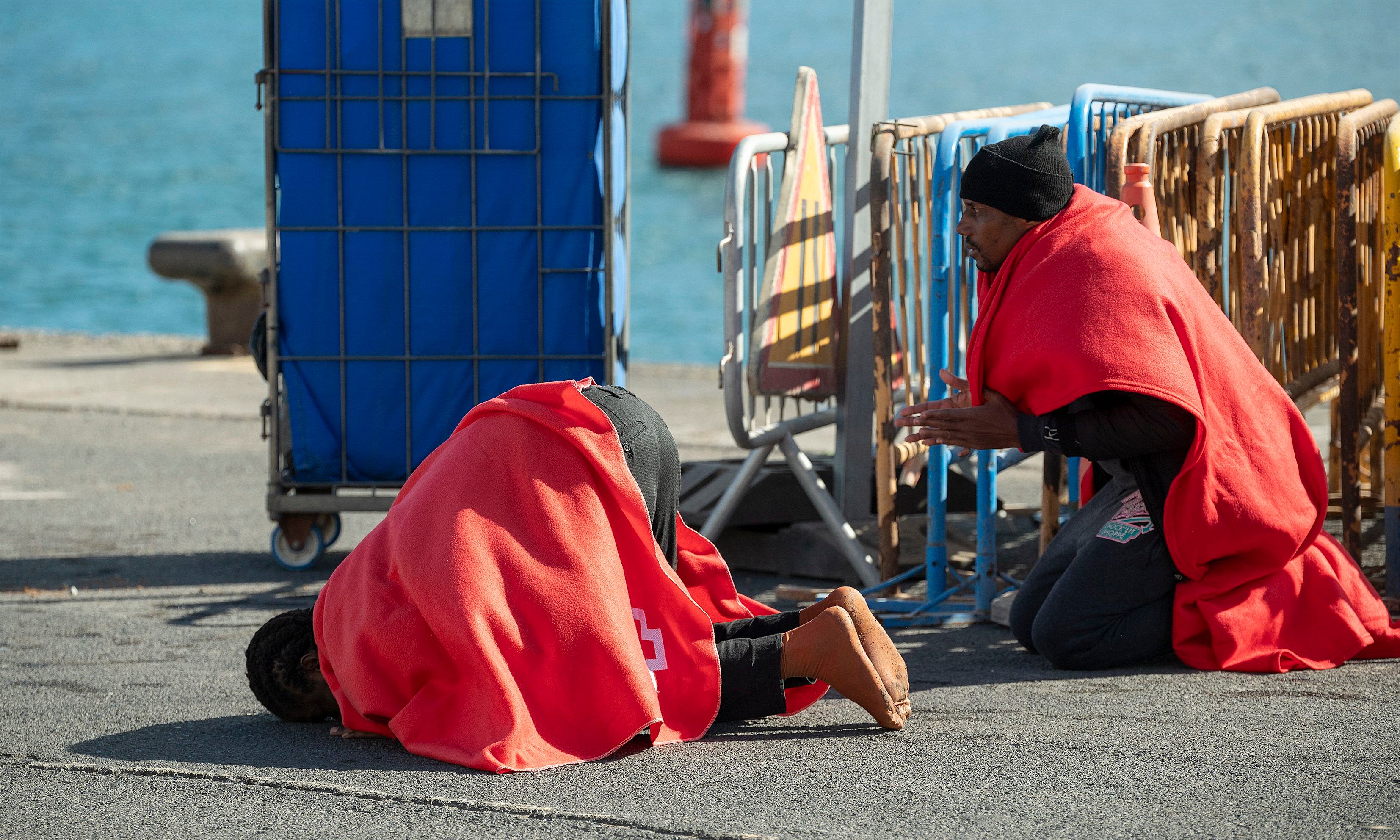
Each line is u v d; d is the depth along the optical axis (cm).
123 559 1414
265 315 1387
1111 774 767
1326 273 1305
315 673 869
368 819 720
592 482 826
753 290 1268
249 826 714
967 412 949
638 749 816
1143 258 930
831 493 1395
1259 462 945
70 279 6084
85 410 2289
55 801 753
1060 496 1416
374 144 1361
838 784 756
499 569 803
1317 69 19012
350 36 1352
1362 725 841
